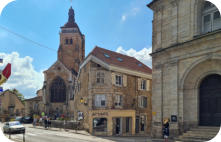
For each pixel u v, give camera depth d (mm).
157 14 19891
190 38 16453
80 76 30672
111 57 29703
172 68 17547
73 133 24312
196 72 16359
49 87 53594
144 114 30234
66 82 52844
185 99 16719
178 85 16969
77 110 31156
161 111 18031
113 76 26234
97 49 29797
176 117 16688
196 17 16359
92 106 25625
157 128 18141
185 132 16219
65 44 64812
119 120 26328
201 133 15016
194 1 16531
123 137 22094
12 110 57781
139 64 34594
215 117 15383
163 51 18125
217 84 15547
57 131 26641
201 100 16438
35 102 55094
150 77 32000
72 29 65250
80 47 67562
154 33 20125
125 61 31516
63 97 53219
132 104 28484
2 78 12344
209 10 16234
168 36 18484
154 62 19391
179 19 17578
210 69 15648
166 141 15641
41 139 18000
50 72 54062
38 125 36594
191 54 16094
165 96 17969
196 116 16297
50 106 52906
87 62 27797
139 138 20312
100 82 26188
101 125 25062
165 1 18984
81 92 29359
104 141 17562
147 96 31297
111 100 25578
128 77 28578
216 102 15484
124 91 27609
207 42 14977
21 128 23281
